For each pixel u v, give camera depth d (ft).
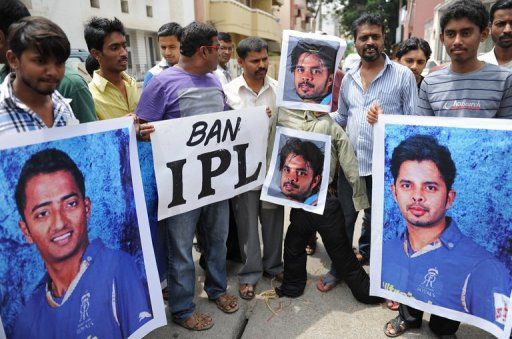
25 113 5.01
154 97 7.22
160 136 6.91
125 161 6.22
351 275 8.71
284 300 9.10
